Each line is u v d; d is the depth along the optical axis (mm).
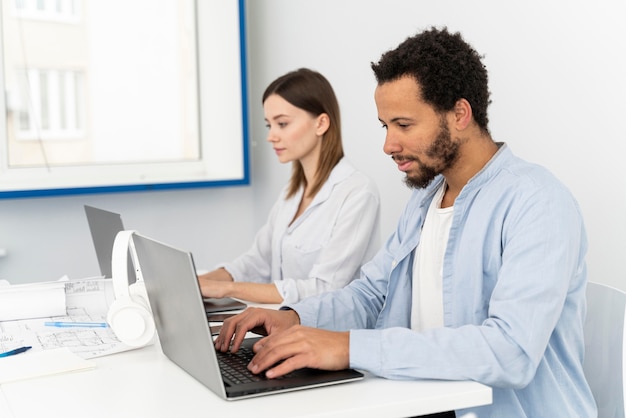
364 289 1749
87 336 1600
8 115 2992
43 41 3033
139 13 3197
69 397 1198
